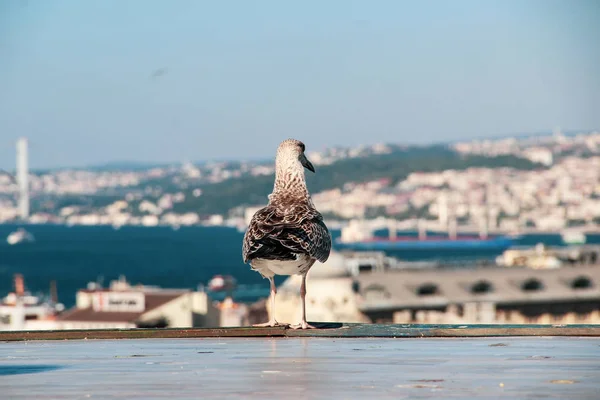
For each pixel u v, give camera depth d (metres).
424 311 88.31
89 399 4.43
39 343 6.90
